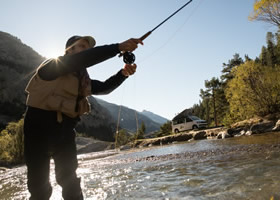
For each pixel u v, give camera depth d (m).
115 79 2.17
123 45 1.65
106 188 4.19
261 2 18.28
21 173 10.45
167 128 44.53
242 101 18.33
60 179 1.90
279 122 13.57
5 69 121.00
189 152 8.91
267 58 69.31
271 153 5.22
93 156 17.50
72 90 1.71
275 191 2.46
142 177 4.88
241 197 2.46
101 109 160.25
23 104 113.62
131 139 31.83
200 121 26.58
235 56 48.06
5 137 23.80
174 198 2.85
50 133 1.68
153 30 1.91
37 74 1.63
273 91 16.92
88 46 1.96
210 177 3.76
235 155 5.95
